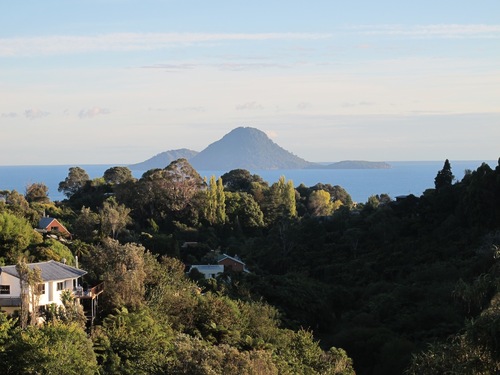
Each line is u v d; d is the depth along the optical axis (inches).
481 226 3275.1
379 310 2652.6
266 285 2898.6
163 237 3543.3
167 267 2600.9
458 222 3435.0
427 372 778.8
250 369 1347.2
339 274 3331.7
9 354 1364.4
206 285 2748.5
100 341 1614.2
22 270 1663.4
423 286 2778.1
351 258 3548.2
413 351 2159.2
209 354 1357.0
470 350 708.0
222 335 1999.3
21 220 2544.3
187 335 1793.8
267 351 1785.2
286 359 1862.7
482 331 671.8
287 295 2842.0
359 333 2400.3
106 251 2183.8
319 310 2829.7
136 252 2210.9
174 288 2257.6
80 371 1371.8
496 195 3277.6
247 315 2224.4
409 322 2454.5
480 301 772.0
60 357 1360.7
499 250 807.7
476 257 2903.5
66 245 2635.3
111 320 1798.7
